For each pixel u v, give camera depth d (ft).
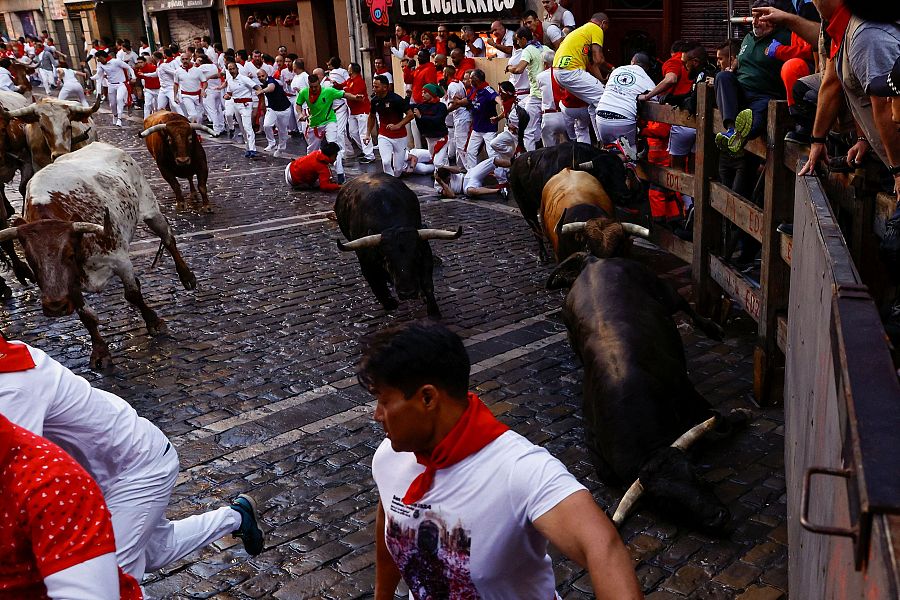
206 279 31.91
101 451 10.26
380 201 26.91
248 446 19.11
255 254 34.99
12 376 9.32
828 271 9.67
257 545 13.08
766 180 19.17
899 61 10.88
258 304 28.91
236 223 40.63
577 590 13.71
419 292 26.32
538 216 31.55
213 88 68.80
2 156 36.63
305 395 21.63
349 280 31.14
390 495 7.47
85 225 22.75
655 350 16.89
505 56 52.26
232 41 92.73
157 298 29.91
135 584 8.15
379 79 46.52
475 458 6.90
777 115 18.48
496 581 7.01
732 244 24.43
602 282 18.67
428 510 7.07
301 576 14.47
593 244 21.75
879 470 5.03
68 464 7.00
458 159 46.09
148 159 60.18
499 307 27.58
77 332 27.14
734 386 20.88
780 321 18.61
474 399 7.11
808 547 9.15
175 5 97.81
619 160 29.32
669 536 15.02
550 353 23.50
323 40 79.92
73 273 22.85
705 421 15.66
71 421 9.92
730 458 17.49
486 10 58.23
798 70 19.92
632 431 15.71
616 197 29.25
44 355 9.85
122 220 25.71
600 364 16.70
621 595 6.15
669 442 15.66
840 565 6.24
